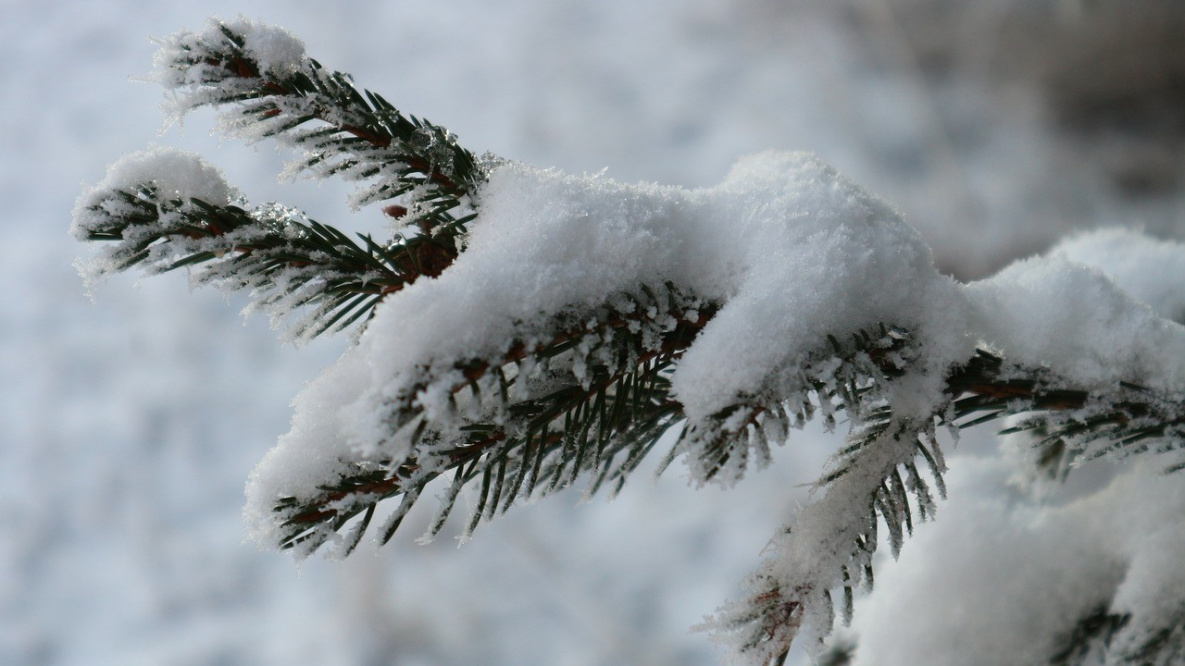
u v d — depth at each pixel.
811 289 0.56
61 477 2.09
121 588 1.88
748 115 2.63
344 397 0.56
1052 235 2.14
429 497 1.81
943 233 2.20
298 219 0.58
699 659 1.61
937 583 0.66
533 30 3.02
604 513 1.83
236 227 0.57
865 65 2.69
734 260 0.57
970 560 0.66
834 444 1.80
